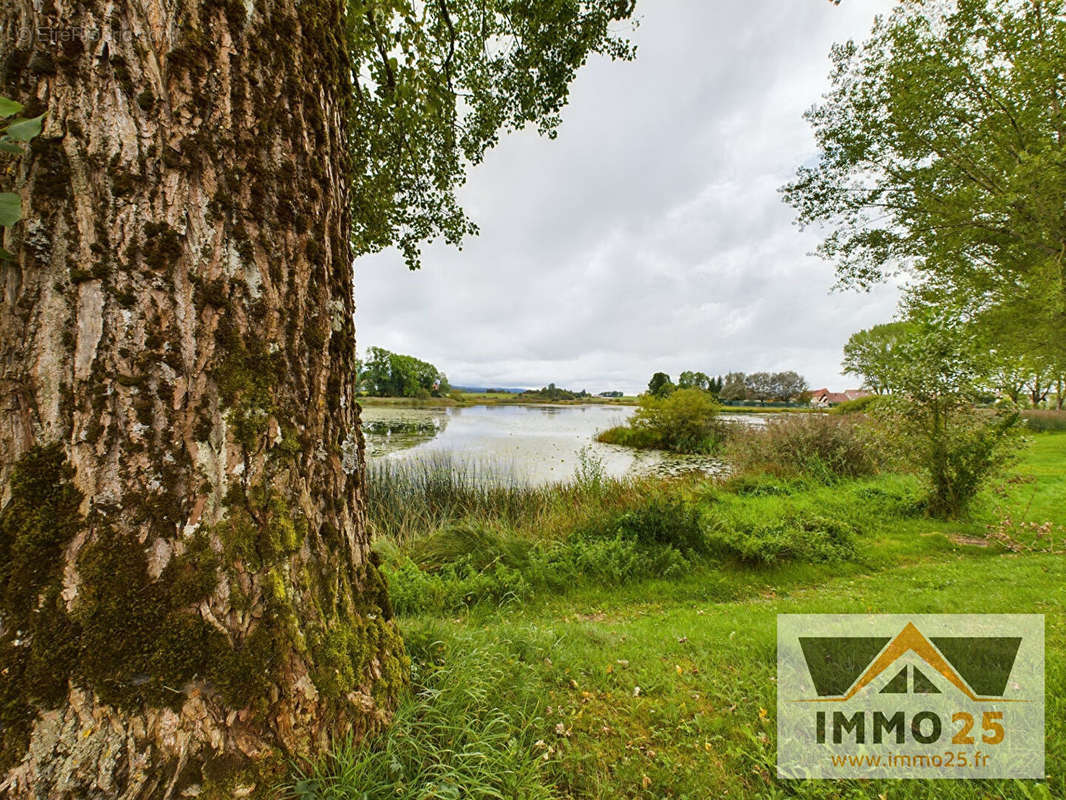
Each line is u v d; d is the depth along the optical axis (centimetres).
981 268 899
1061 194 680
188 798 100
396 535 549
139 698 97
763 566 452
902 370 614
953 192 852
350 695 133
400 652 169
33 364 93
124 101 97
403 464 912
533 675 204
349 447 154
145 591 99
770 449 986
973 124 818
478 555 439
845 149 946
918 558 465
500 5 368
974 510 596
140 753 96
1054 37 712
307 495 132
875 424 673
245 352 113
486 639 234
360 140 385
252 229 115
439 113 406
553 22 375
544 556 439
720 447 1375
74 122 94
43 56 92
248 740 109
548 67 414
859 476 867
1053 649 237
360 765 123
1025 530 518
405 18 321
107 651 95
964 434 575
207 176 107
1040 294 737
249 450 113
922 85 820
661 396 1773
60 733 91
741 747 168
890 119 875
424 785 126
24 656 90
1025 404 562
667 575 432
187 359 104
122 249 97
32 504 92
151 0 100
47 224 93
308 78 133
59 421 94
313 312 134
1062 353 816
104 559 96
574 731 173
